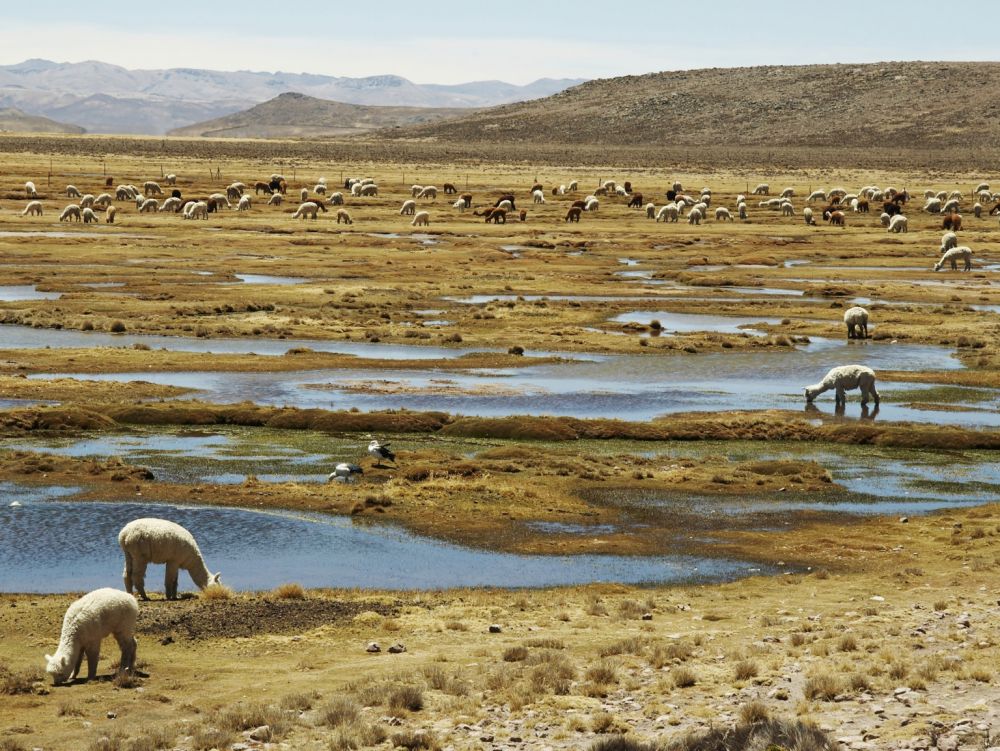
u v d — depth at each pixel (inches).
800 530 1489.9
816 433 2049.7
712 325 3312.0
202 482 1658.5
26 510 1488.7
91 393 2226.9
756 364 2723.9
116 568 1273.4
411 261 4542.3
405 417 2065.7
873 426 2063.2
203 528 1434.5
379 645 987.3
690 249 5157.5
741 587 1235.2
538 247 5167.3
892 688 789.2
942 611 1069.1
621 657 928.9
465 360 2696.9
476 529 1464.1
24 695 838.5
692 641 976.9
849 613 1077.8
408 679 872.9
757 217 6756.9
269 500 1557.6
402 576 1272.1
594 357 2785.4
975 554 1358.3
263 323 3115.2
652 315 3481.8
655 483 1713.8
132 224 5472.4
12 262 4183.1
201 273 4065.0
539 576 1283.2
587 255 4909.0
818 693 783.7
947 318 3408.0
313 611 1090.1
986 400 2354.8
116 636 893.8
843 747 642.8
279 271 4173.2
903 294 3907.5
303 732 752.3
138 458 1792.6
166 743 722.2
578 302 3609.7
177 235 5123.0
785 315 3494.1
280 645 990.4
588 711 781.3
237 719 768.9
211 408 2086.6
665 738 686.5
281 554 1343.5
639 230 5880.9
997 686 785.6
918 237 5693.9
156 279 3905.0
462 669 906.7
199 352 2714.1
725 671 876.0
